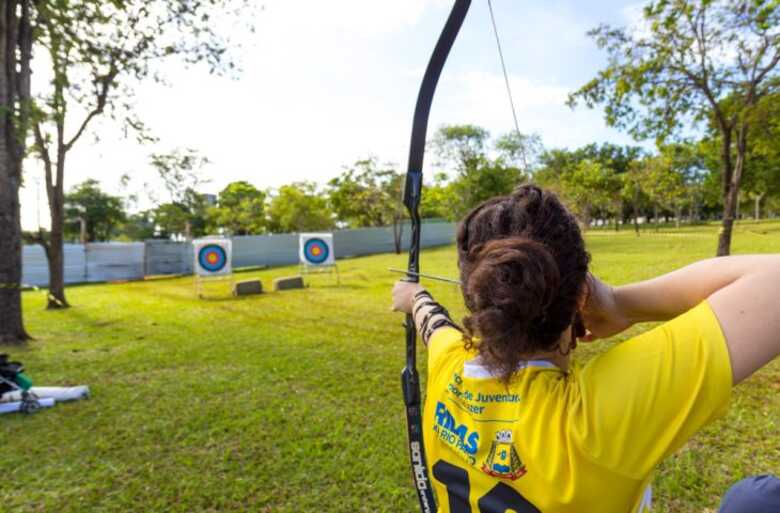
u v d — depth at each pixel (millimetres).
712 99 5855
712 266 579
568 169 27359
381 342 5469
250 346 5461
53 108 5949
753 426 2879
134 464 2773
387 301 8617
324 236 13859
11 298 5848
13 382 3564
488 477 576
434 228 26266
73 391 3793
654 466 495
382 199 23984
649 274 9141
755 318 486
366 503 2336
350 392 3814
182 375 4418
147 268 17203
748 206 44938
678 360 495
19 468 2762
